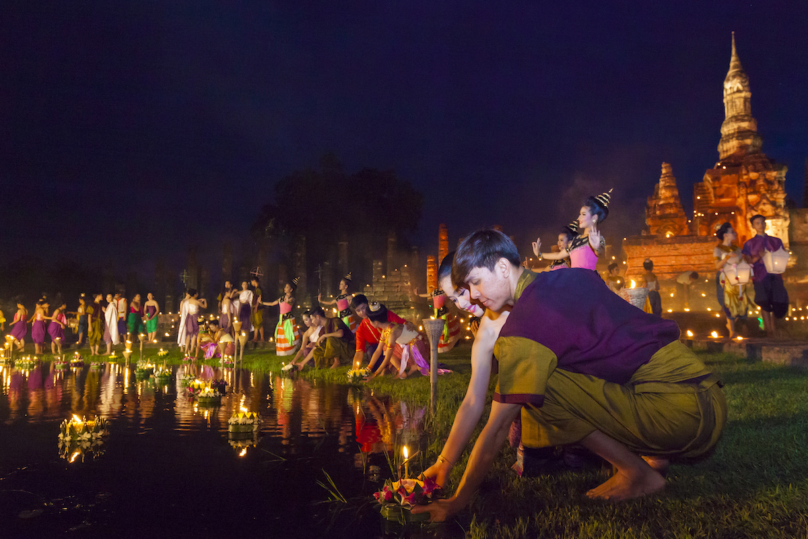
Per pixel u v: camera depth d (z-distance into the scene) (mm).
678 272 24891
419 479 2658
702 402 2373
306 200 36500
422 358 8000
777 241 9570
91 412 5441
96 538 2225
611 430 2443
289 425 4660
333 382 8203
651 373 2416
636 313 2496
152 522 2406
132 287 30172
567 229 4668
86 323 19859
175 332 24125
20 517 2465
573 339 2350
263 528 2344
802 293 20656
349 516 2492
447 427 4367
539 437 2572
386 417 5000
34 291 33031
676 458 2723
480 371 2688
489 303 2594
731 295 10336
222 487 2926
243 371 10383
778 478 2664
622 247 26047
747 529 2117
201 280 29328
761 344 8242
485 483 2930
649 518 2266
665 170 36000
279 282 28797
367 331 8523
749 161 31766
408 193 38281
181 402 6133
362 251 36375
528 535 2209
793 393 4879
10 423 4859
